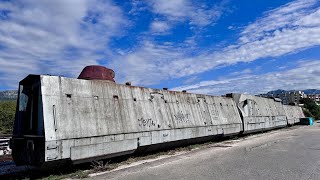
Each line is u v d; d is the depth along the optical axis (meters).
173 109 16.11
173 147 16.08
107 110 11.92
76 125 10.41
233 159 13.07
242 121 23.88
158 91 15.70
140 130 13.08
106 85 12.48
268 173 9.93
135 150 12.89
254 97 28.58
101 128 11.27
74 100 10.79
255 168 10.86
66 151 9.81
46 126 9.46
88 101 11.30
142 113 13.72
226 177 9.46
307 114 61.44
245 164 11.74
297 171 10.17
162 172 10.46
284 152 15.09
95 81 12.11
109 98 12.30
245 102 25.47
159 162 12.48
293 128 37.12
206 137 18.72
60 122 9.94
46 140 9.27
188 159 13.22
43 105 9.71
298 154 14.25
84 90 11.37
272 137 24.22
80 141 10.32
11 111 31.89
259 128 27.23
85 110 11.01
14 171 10.48
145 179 9.43
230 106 23.08
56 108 10.04
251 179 9.12
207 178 9.38
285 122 36.75
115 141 11.68
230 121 21.75
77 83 11.22
